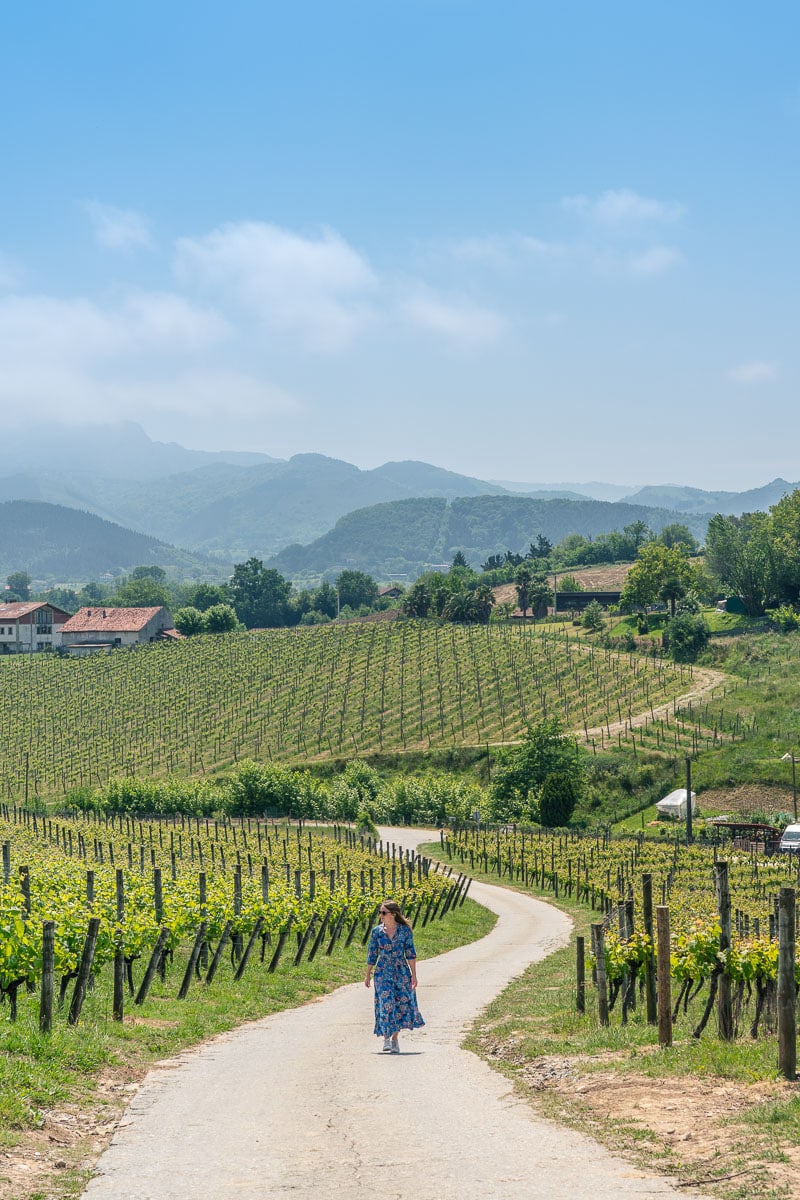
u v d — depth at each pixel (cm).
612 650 15025
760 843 8081
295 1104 1186
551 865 6900
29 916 1833
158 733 14288
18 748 14325
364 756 12575
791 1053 1159
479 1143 995
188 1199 848
